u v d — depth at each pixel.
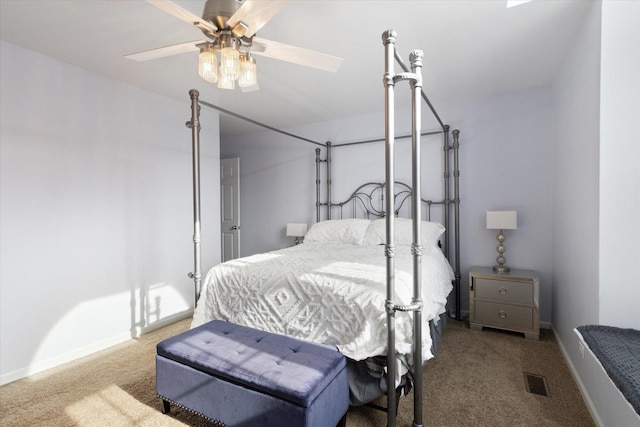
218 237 3.94
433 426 1.70
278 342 1.79
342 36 2.20
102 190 2.80
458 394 1.99
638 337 1.56
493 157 3.34
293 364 1.55
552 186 3.09
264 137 4.85
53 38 2.20
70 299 2.57
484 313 2.99
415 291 1.57
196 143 2.35
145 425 1.74
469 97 3.43
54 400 1.98
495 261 3.35
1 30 2.09
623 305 1.69
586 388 1.89
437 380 2.15
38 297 2.38
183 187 3.53
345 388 1.67
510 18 2.01
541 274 3.14
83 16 1.95
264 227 4.86
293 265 2.24
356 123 4.10
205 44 1.56
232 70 1.51
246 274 2.19
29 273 2.34
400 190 3.77
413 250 1.57
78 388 2.12
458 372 2.25
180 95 3.32
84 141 2.68
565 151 2.56
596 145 1.79
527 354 2.52
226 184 4.98
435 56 2.51
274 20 2.00
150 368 2.39
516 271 3.11
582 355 1.91
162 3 1.26
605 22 1.71
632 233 1.68
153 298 3.21
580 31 2.11
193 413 1.82
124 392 2.06
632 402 1.09
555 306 2.94
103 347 2.77
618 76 1.70
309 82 3.02
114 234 2.88
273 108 3.78
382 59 2.54
